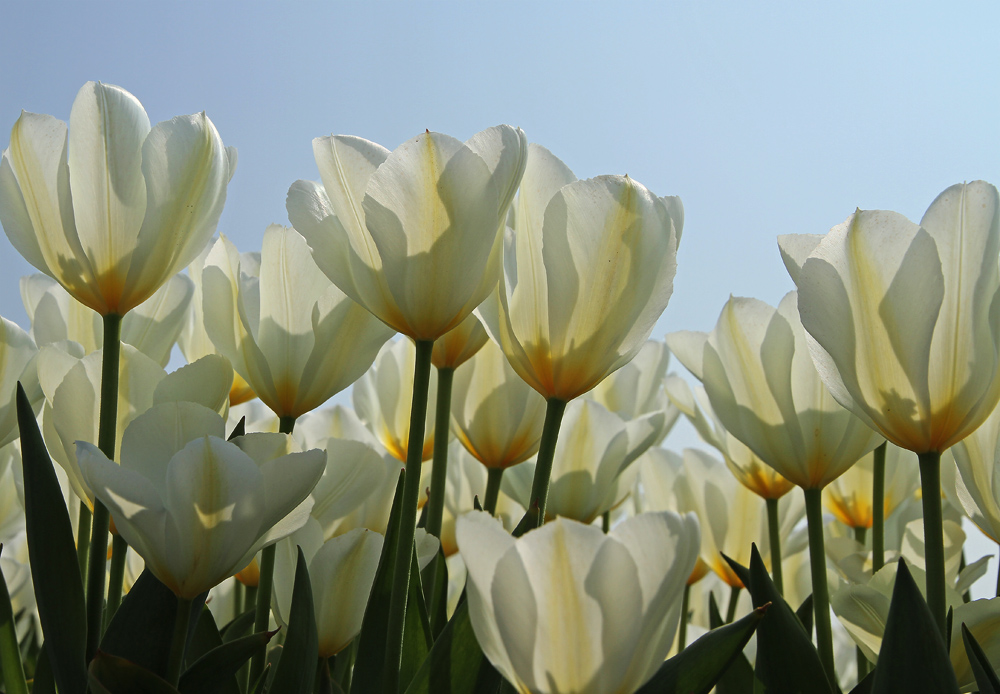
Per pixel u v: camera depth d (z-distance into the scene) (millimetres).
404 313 1090
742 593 1507
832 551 1240
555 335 1100
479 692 1080
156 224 1101
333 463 1161
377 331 1155
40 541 1069
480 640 1021
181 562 1043
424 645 1125
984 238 1080
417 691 1078
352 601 1121
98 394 1114
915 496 1357
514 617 1011
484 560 1014
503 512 1407
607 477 1302
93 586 1083
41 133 1105
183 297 1208
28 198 1103
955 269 1083
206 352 1238
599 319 1097
